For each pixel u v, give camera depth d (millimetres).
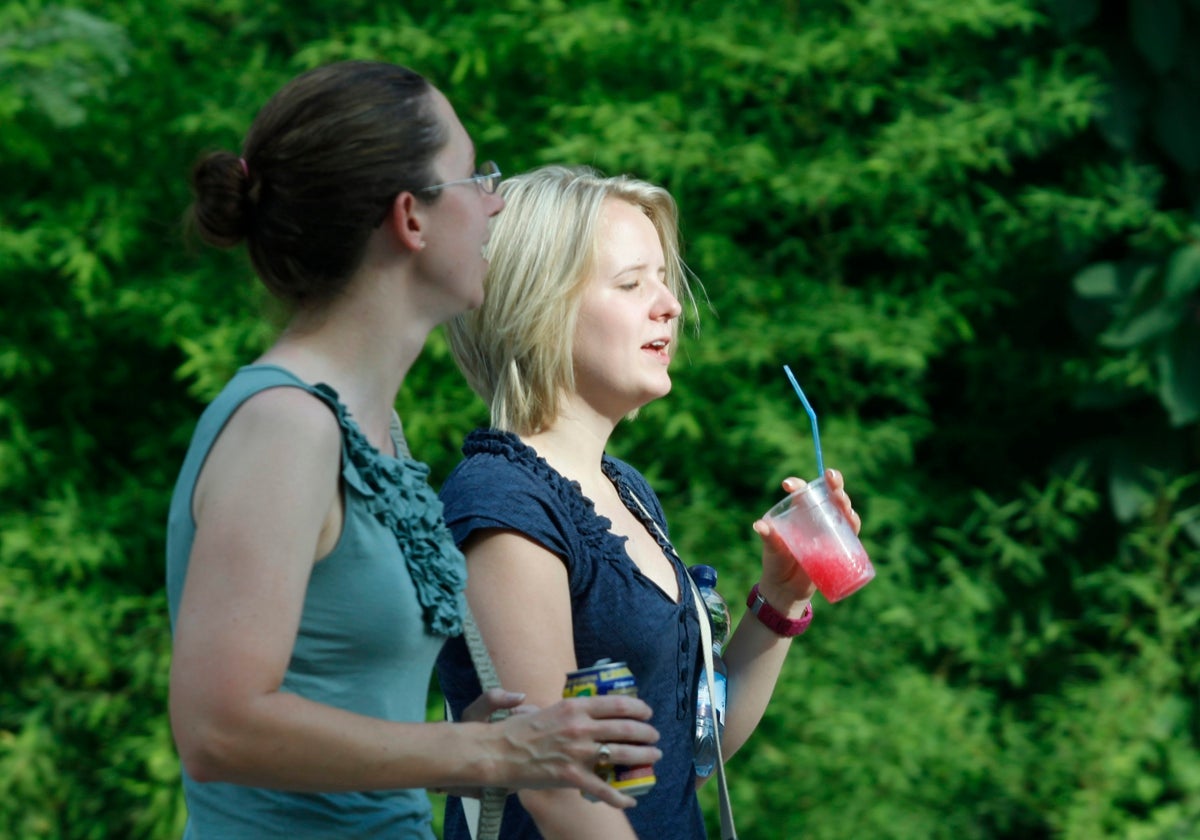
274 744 4594
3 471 18672
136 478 19750
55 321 19125
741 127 18562
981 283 19516
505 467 6957
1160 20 17906
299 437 4824
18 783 18359
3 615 17938
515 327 7246
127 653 18672
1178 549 19219
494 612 6574
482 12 18250
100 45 17750
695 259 18562
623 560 6992
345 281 5176
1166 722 18031
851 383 18625
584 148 17594
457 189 5316
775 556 7898
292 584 4715
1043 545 19359
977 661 18812
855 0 18391
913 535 19812
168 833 18094
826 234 18906
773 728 17875
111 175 19328
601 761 5051
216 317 18203
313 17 19531
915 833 17391
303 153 5043
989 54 19438
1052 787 17938
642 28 17984
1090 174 18484
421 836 5578
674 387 18047
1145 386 18094
